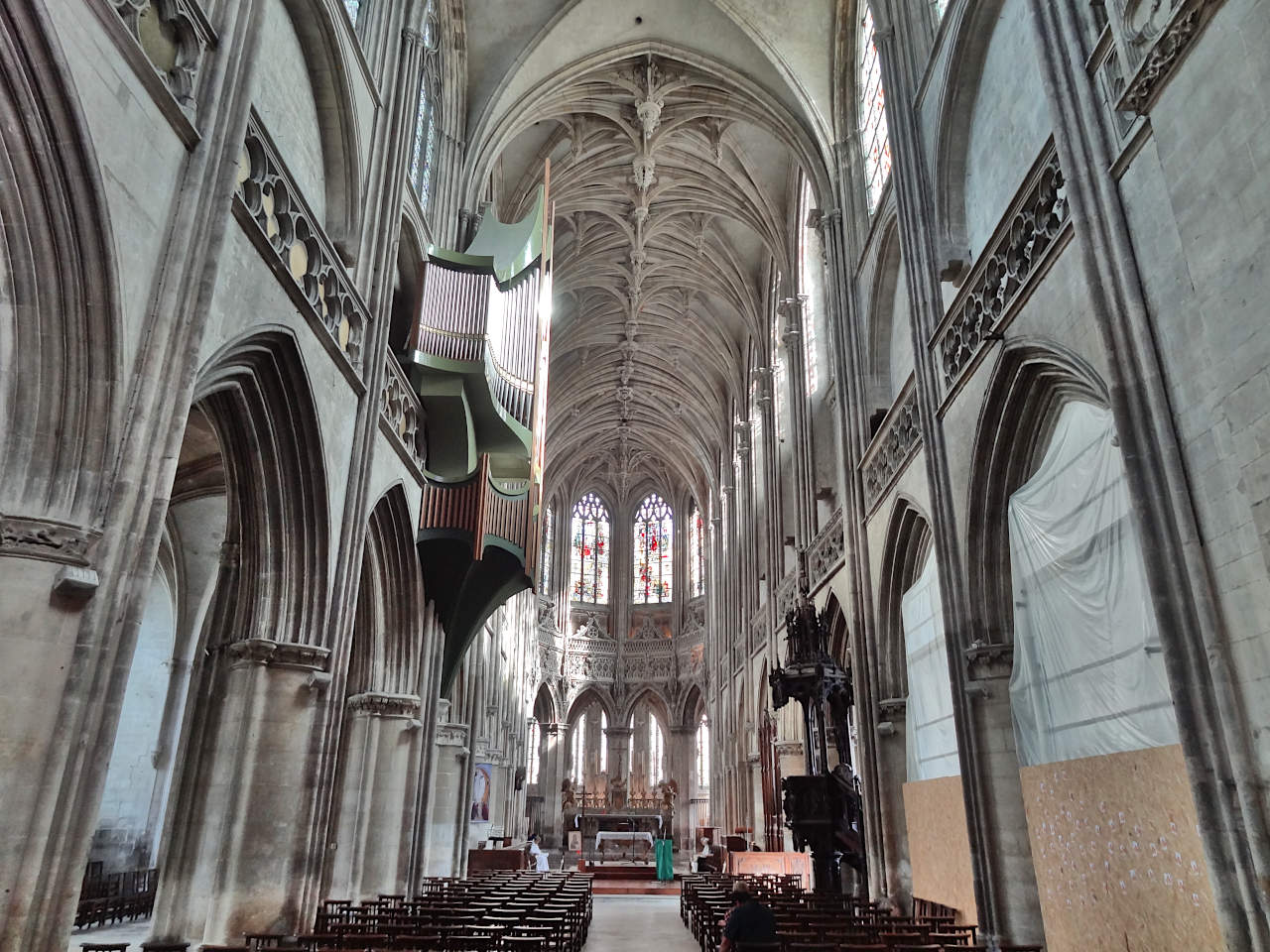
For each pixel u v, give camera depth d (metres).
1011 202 10.99
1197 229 7.01
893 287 18.55
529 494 18.12
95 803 6.42
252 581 11.39
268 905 10.59
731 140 26.70
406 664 16.30
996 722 11.80
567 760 48.22
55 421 6.69
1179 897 7.45
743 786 33.34
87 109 6.55
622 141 26.56
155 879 17.83
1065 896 9.48
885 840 16.38
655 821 42.88
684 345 38.62
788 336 26.48
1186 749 6.79
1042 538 10.51
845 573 20.06
